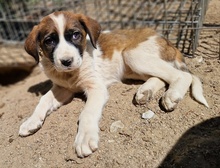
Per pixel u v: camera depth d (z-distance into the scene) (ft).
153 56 1.23
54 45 1.09
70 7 2.18
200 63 1.39
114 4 2.13
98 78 1.22
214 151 0.95
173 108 1.10
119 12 2.03
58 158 1.04
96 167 0.98
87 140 1.01
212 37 1.54
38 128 1.15
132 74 1.30
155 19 1.83
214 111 1.10
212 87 1.22
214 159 0.93
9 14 2.16
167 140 1.01
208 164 0.92
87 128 1.04
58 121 1.17
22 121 1.25
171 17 1.78
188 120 1.07
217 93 1.18
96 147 1.00
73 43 1.09
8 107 1.40
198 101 1.13
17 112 1.32
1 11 2.15
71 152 1.03
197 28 1.43
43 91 1.44
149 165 0.95
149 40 1.27
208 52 1.45
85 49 1.18
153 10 1.94
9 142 1.16
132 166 0.96
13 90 1.65
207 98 1.16
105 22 1.90
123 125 1.09
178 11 1.79
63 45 1.06
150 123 1.08
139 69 1.23
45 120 1.19
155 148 1.00
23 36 2.12
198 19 1.43
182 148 0.98
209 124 1.05
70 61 1.05
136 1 2.11
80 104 1.23
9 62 1.88
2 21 2.14
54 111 1.23
